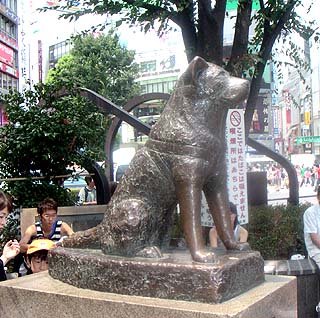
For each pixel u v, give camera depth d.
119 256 2.50
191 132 2.42
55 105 6.54
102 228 2.66
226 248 2.61
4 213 3.11
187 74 2.46
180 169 2.39
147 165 2.53
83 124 6.62
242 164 5.77
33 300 2.50
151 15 6.02
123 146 19.94
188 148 2.40
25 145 6.23
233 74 5.96
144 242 2.51
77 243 2.80
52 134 6.21
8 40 28.66
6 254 3.21
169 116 2.51
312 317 4.77
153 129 2.59
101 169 7.26
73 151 6.62
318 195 4.96
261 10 6.27
